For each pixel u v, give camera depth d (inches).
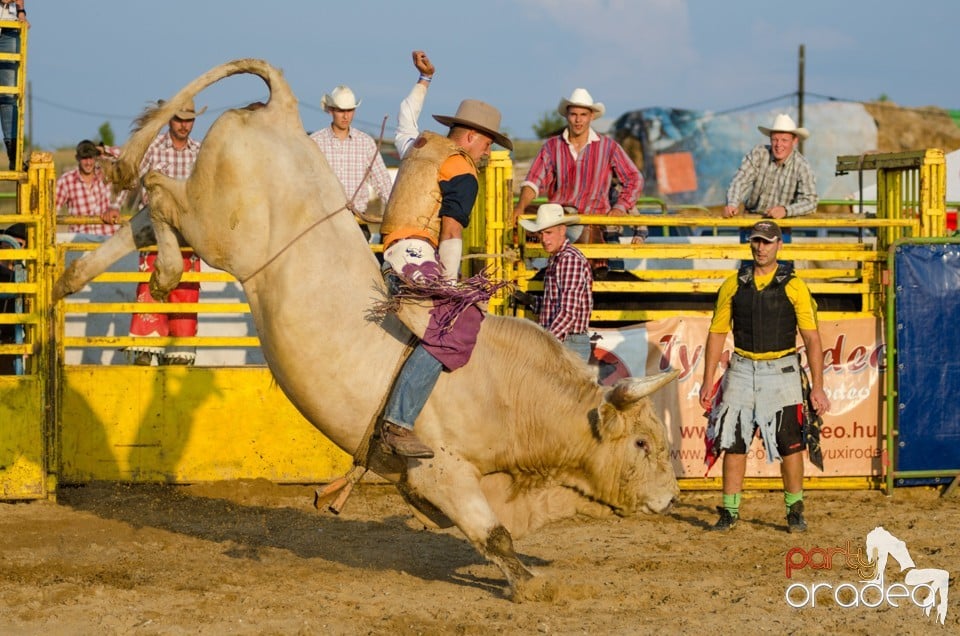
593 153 796.6
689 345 764.0
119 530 644.7
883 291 783.1
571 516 538.9
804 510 721.0
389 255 502.9
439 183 501.7
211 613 481.4
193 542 621.9
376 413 506.0
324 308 498.3
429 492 511.8
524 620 481.1
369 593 522.3
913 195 834.2
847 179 2158.0
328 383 502.9
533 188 780.0
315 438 766.5
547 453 518.9
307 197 504.7
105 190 895.7
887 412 774.5
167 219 523.2
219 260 514.3
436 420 504.1
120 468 751.7
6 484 706.2
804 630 470.3
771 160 847.1
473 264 807.1
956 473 780.6
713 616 491.2
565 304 674.8
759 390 664.4
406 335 509.0
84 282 547.2
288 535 644.7
